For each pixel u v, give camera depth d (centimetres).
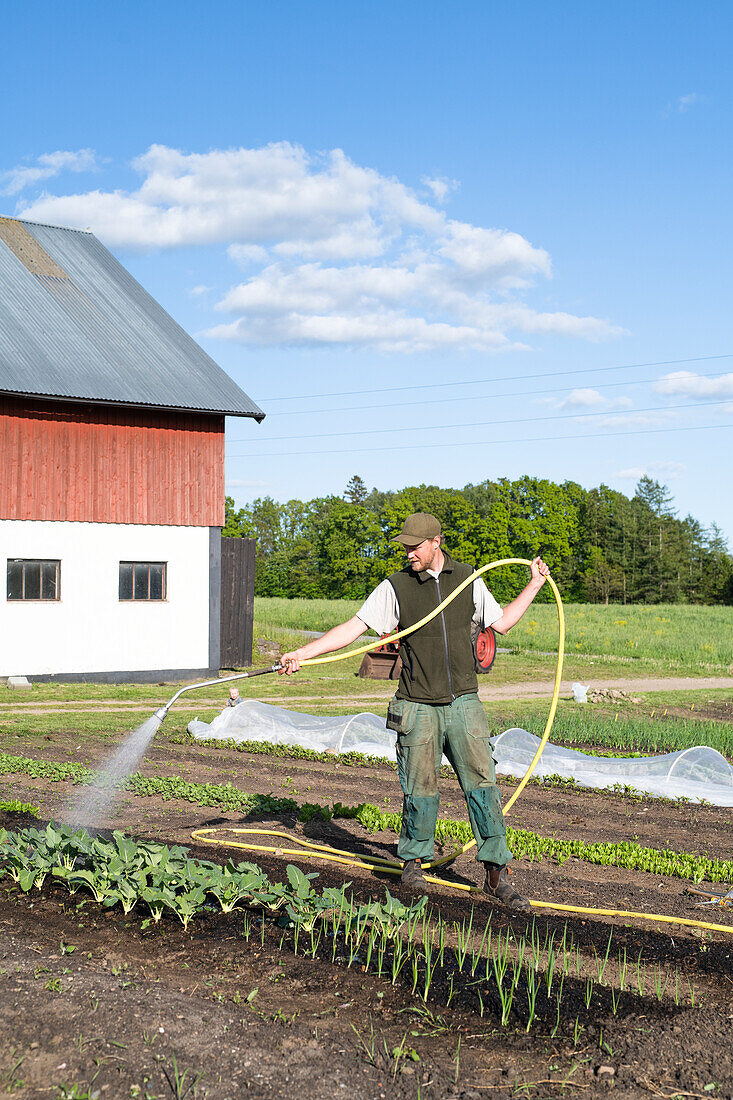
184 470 2094
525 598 534
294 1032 305
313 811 722
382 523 9200
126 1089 264
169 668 2073
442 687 495
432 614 492
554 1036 314
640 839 733
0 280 2203
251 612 2250
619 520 9844
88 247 2559
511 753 1086
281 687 1945
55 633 1939
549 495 8988
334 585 9250
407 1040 305
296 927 394
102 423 1994
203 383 2148
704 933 457
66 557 1952
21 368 1906
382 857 590
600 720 1534
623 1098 276
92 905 431
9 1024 296
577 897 520
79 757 1024
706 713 1767
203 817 710
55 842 466
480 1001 338
